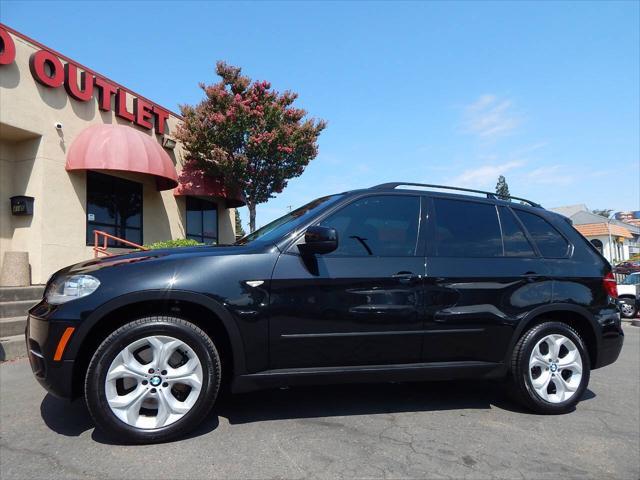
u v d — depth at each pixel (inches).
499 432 133.6
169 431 119.6
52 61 382.9
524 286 151.0
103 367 116.0
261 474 104.3
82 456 112.3
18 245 382.9
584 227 1676.9
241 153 531.5
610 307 162.6
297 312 130.1
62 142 394.9
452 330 141.9
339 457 113.7
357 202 147.6
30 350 124.7
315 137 564.1
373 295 136.2
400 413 147.1
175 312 129.3
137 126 479.5
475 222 156.6
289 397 161.2
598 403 166.1
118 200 457.4
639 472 111.3
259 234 154.5
